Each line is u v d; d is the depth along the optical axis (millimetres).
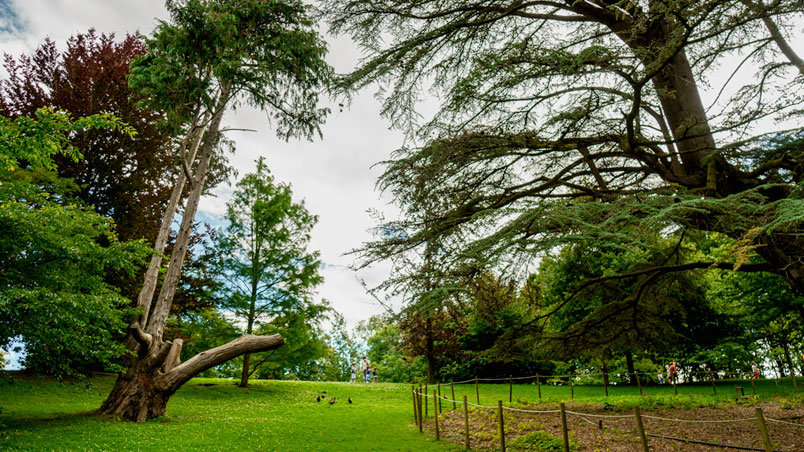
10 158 8719
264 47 17484
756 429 9406
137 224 19625
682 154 8789
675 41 6430
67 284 10797
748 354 22656
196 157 20156
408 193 9148
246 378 21688
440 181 9172
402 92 9719
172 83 14867
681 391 18609
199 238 21359
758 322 20984
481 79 8031
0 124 8133
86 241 11266
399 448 9688
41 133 8172
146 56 15234
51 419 11656
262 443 9898
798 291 7785
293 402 17953
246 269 21422
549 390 20203
